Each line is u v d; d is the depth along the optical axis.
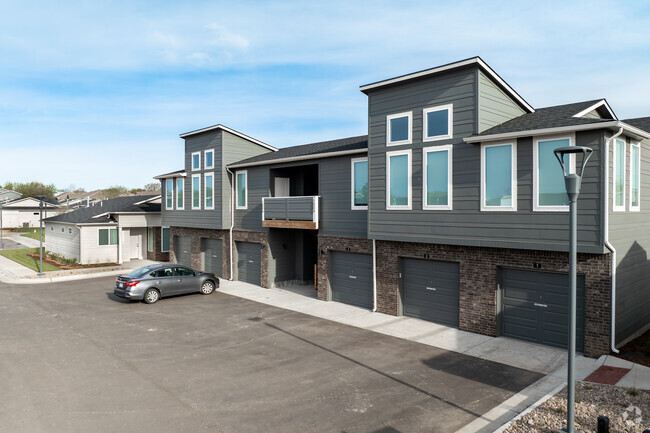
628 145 12.05
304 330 13.84
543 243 11.50
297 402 8.65
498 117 13.44
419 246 14.68
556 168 11.28
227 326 14.32
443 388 9.31
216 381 9.72
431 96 13.79
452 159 13.32
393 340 12.76
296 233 22.17
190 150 25.42
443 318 14.43
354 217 16.97
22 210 64.12
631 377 9.41
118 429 7.54
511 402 8.58
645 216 13.12
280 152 23.03
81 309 16.73
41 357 11.24
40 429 7.53
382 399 8.77
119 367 10.57
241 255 23.16
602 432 6.75
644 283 12.98
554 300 11.91
